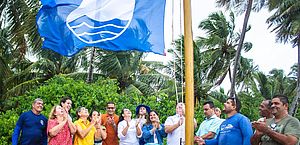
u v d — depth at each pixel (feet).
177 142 27.91
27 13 65.46
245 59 107.96
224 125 23.18
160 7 20.51
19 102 45.70
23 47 68.18
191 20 17.89
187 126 17.46
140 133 29.94
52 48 21.02
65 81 46.62
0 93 69.67
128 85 78.54
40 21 21.02
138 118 30.42
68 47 20.85
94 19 20.72
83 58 75.46
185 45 17.79
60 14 20.86
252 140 19.84
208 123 26.84
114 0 20.65
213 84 96.27
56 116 26.89
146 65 87.76
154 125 29.86
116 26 20.57
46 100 43.29
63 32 20.88
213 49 104.78
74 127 27.37
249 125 22.65
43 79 74.38
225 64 105.19
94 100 43.50
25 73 73.56
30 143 27.61
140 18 20.44
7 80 71.77
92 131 28.73
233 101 23.31
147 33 20.39
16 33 66.59
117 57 75.36
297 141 18.30
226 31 104.06
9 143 39.45
